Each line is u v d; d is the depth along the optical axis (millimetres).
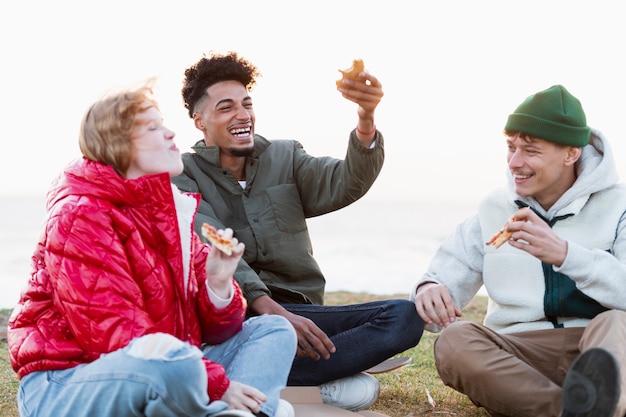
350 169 3916
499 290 3703
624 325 3229
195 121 4051
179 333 3002
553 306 3586
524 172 3584
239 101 3941
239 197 4000
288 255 3973
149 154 2943
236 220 3975
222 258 3035
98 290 2752
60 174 2969
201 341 3174
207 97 3947
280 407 3006
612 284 3328
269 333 3076
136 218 2930
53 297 2838
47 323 2836
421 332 3723
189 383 2654
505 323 3719
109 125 2891
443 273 3832
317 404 3561
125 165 2928
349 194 3975
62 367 2799
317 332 3598
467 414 3828
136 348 2662
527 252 3438
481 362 3383
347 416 3389
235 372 3006
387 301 3750
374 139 3902
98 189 2863
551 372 3568
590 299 3547
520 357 3555
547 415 3277
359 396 3695
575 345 3531
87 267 2764
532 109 3527
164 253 2984
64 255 2771
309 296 4027
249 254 3934
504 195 3793
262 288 3703
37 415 2787
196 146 4035
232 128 3932
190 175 4008
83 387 2713
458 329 3480
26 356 2826
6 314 6094
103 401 2688
